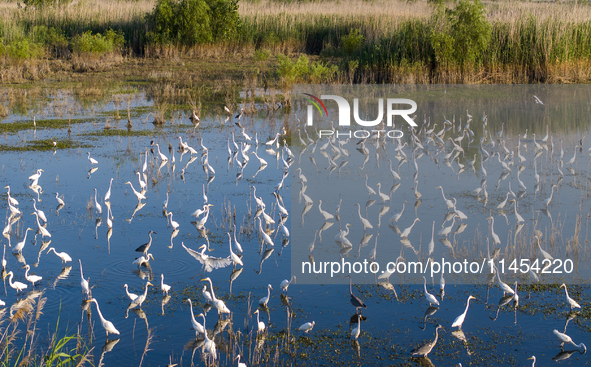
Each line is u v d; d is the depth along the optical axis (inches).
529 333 406.3
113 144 951.0
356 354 381.7
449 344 393.1
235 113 1220.5
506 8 1764.3
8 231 582.9
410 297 463.2
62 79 1509.6
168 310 441.7
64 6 2049.7
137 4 2188.7
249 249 561.9
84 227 607.5
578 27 1488.7
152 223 622.2
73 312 436.1
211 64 1684.3
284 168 847.1
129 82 1497.3
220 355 381.7
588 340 395.9
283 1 2496.3
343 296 466.0
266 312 440.8
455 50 1444.4
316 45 1870.1
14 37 1670.8
